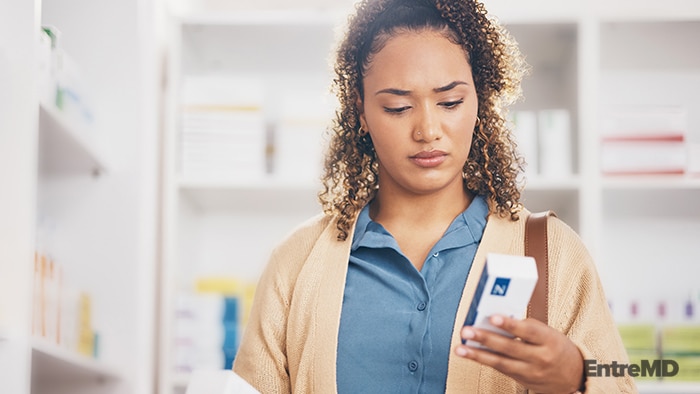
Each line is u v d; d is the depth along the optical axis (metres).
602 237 4.10
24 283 2.42
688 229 4.08
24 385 2.39
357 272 1.94
